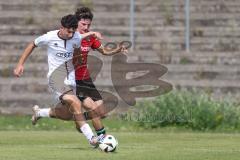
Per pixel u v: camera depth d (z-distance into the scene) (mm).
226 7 68312
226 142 37281
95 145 31469
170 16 67250
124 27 66375
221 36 65500
